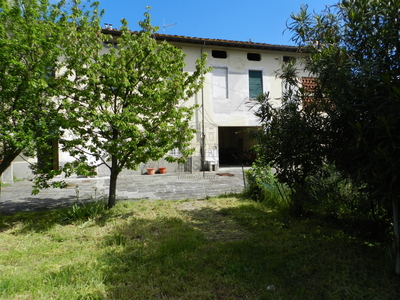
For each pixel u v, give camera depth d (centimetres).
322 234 421
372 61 275
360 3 295
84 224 486
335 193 423
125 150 527
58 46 542
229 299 265
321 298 265
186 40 1326
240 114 1472
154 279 299
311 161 408
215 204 627
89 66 517
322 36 349
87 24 527
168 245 383
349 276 298
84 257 356
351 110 284
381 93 263
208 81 1430
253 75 1500
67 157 1173
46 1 509
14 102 465
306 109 389
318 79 334
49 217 537
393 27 266
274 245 385
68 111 483
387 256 322
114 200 591
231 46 1416
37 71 462
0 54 416
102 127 490
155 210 575
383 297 260
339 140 320
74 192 838
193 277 303
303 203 496
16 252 373
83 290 275
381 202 271
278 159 459
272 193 625
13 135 437
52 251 380
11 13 446
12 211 608
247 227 468
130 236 429
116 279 299
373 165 269
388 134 244
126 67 528
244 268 320
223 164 1823
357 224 420
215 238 425
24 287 282
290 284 288
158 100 522
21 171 1116
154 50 569
